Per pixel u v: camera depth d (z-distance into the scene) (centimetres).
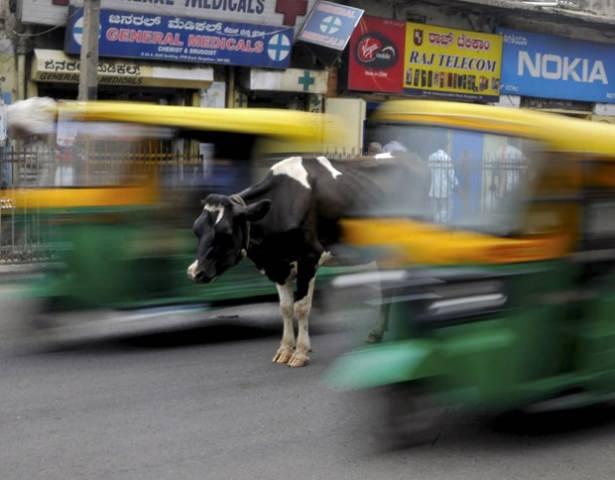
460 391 609
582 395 661
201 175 962
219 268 794
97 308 938
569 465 627
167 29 1827
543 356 632
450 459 633
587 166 634
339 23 1992
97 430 692
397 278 634
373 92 2188
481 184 637
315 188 859
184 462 628
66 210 921
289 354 899
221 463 627
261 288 1005
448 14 2320
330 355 924
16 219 1236
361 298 994
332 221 869
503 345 614
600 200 643
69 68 1739
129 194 930
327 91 2106
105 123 925
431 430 650
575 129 631
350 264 896
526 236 619
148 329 1040
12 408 742
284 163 863
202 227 791
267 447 659
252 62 1961
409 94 2252
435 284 608
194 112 952
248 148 982
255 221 823
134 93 1894
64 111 962
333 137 1065
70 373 850
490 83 2422
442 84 2311
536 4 2359
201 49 1884
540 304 626
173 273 954
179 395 785
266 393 795
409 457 637
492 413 715
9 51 1712
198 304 970
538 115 630
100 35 1748
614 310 658
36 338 970
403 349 610
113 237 927
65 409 741
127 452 646
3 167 1258
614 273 654
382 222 711
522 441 671
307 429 700
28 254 1165
